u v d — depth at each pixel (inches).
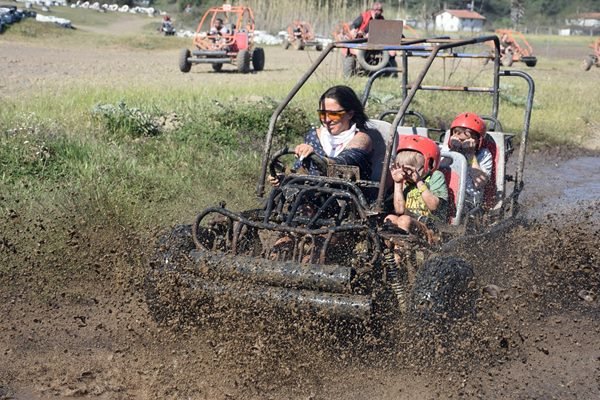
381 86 794.8
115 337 251.3
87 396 214.1
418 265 247.4
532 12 3688.5
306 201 258.2
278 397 214.8
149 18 3545.8
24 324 259.1
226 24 1160.2
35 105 574.6
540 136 644.7
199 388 218.2
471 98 755.4
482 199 315.0
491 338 247.6
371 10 997.2
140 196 381.1
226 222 266.1
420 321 225.9
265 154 276.5
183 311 238.8
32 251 311.0
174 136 500.1
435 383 225.9
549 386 230.5
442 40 315.6
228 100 637.9
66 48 1562.5
